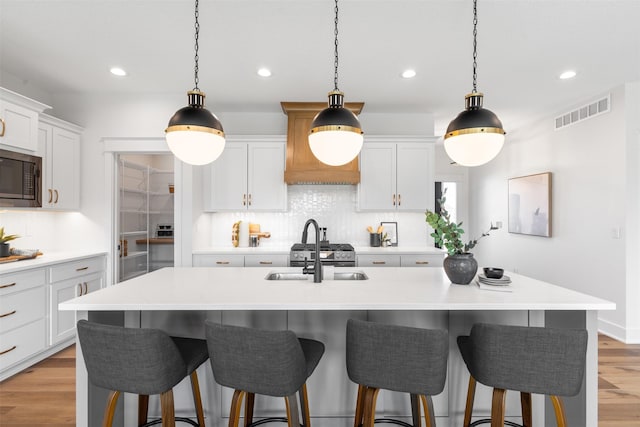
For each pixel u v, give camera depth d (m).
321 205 4.43
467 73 3.21
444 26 2.45
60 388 2.55
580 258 3.97
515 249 5.24
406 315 1.98
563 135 4.25
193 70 3.17
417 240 4.45
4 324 2.59
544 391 1.39
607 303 1.61
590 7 2.22
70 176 3.64
